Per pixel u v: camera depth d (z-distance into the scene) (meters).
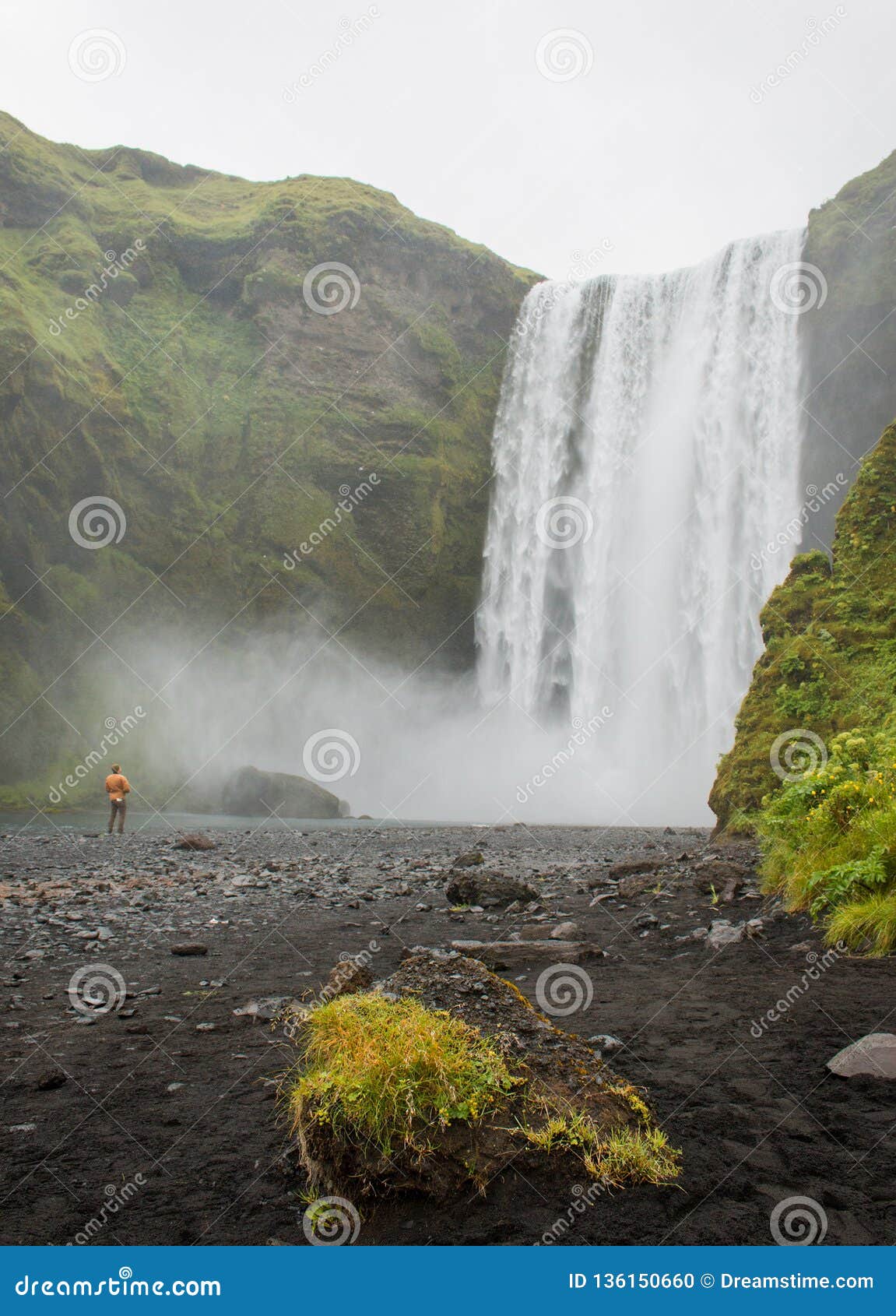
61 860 15.77
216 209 51.62
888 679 13.39
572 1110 3.16
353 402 46.62
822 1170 3.07
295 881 12.62
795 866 8.16
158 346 44.38
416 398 48.06
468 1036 3.31
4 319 37.03
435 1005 3.61
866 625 14.23
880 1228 2.73
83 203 46.31
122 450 40.97
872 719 13.09
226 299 47.66
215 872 13.63
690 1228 2.74
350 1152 2.92
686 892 9.55
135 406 42.31
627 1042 4.54
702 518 42.44
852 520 15.20
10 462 36.50
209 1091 4.05
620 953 6.97
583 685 44.91
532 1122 3.09
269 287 46.59
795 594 15.38
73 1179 3.19
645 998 5.42
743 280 42.50
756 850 12.68
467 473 49.19
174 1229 2.84
